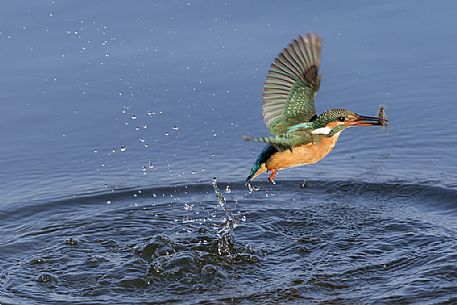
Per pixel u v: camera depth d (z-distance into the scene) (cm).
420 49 1641
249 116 1520
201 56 1620
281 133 898
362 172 1408
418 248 1158
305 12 1706
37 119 1515
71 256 1180
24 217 1313
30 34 1655
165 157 1458
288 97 911
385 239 1198
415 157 1430
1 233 1264
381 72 1598
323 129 886
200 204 1351
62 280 1109
